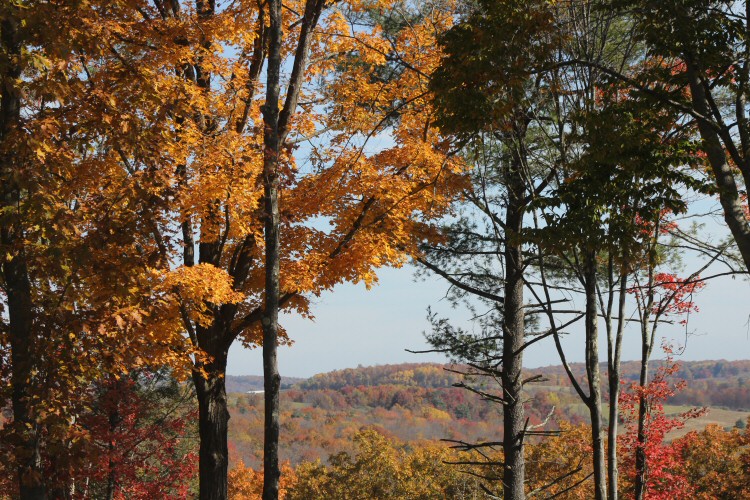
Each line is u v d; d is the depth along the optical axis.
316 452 95.88
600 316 12.35
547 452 35.00
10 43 10.42
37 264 10.18
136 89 11.01
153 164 11.19
